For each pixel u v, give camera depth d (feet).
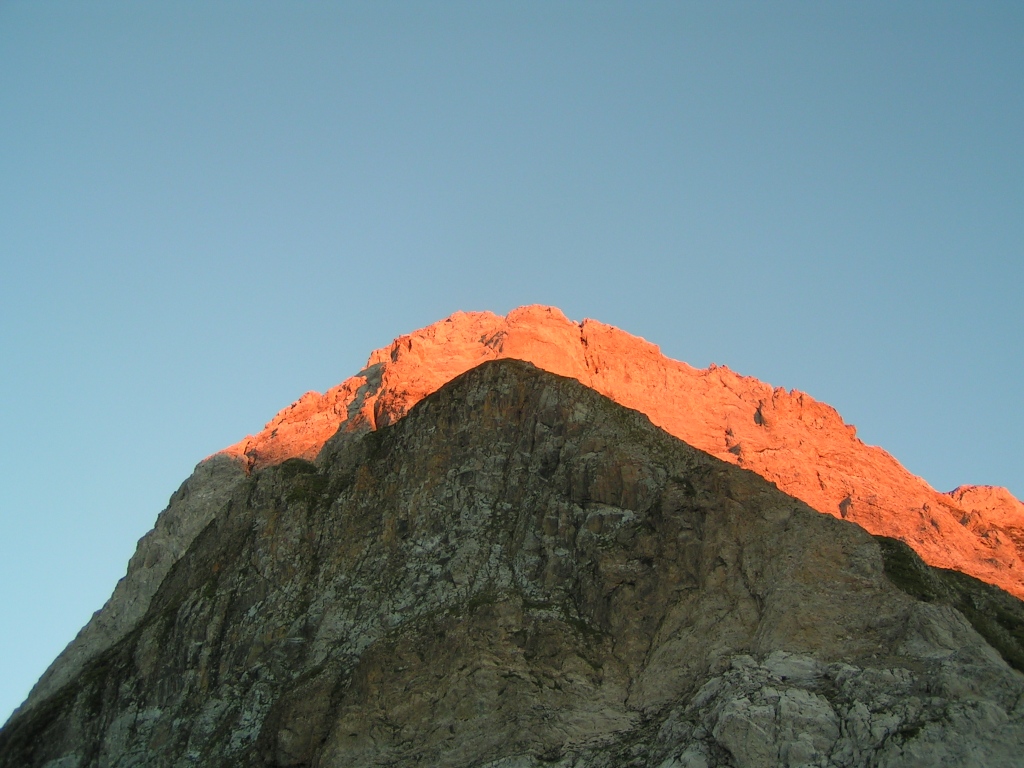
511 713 256.93
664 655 264.31
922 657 244.63
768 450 400.88
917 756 219.82
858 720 228.63
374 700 266.36
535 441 319.47
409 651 274.36
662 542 284.20
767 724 230.07
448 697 262.26
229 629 312.91
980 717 222.69
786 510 284.00
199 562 353.10
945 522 387.55
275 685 293.64
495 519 308.81
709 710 239.30
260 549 326.24
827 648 254.47
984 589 311.68
